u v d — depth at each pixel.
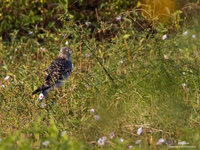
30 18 17.42
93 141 9.70
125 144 9.48
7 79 12.81
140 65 12.70
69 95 11.70
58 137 9.68
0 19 17.53
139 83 11.77
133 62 12.99
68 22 13.66
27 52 16.00
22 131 10.39
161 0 17.48
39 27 17.50
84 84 12.12
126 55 13.13
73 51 14.02
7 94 11.98
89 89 11.91
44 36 17.00
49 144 9.27
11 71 14.21
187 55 14.09
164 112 10.53
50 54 15.20
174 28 16.45
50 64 13.54
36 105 11.31
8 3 17.38
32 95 12.22
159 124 10.34
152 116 10.49
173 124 10.21
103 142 9.33
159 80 11.72
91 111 10.80
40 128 10.49
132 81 12.12
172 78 11.79
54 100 12.05
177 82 11.73
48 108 11.38
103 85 12.00
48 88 12.52
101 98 11.43
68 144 8.89
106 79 11.96
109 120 10.50
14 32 16.70
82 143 9.45
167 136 9.98
